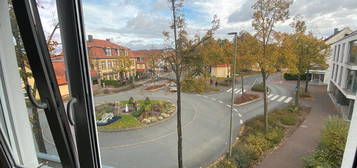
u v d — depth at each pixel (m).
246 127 4.66
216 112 6.39
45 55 0.67
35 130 1.11
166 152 4.30
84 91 0.76
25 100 1.05
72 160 0.90
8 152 1.06
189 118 6.30
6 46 0.85
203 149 4.36
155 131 5.41
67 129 0.81
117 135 4.89
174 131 5.47
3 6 0.75
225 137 4.82
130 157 4.06
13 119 1.04
